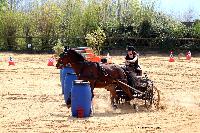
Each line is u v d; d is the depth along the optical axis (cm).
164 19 4162
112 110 1681
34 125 1406
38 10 4141
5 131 1329
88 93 1552
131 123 1445
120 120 1491
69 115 1573
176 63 3294
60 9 4156
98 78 1672
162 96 1989
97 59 2241
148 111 1664
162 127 1396
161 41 4003
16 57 3528
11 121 1462
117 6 4253
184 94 2066
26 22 4106
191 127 1405
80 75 1672
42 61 3284
